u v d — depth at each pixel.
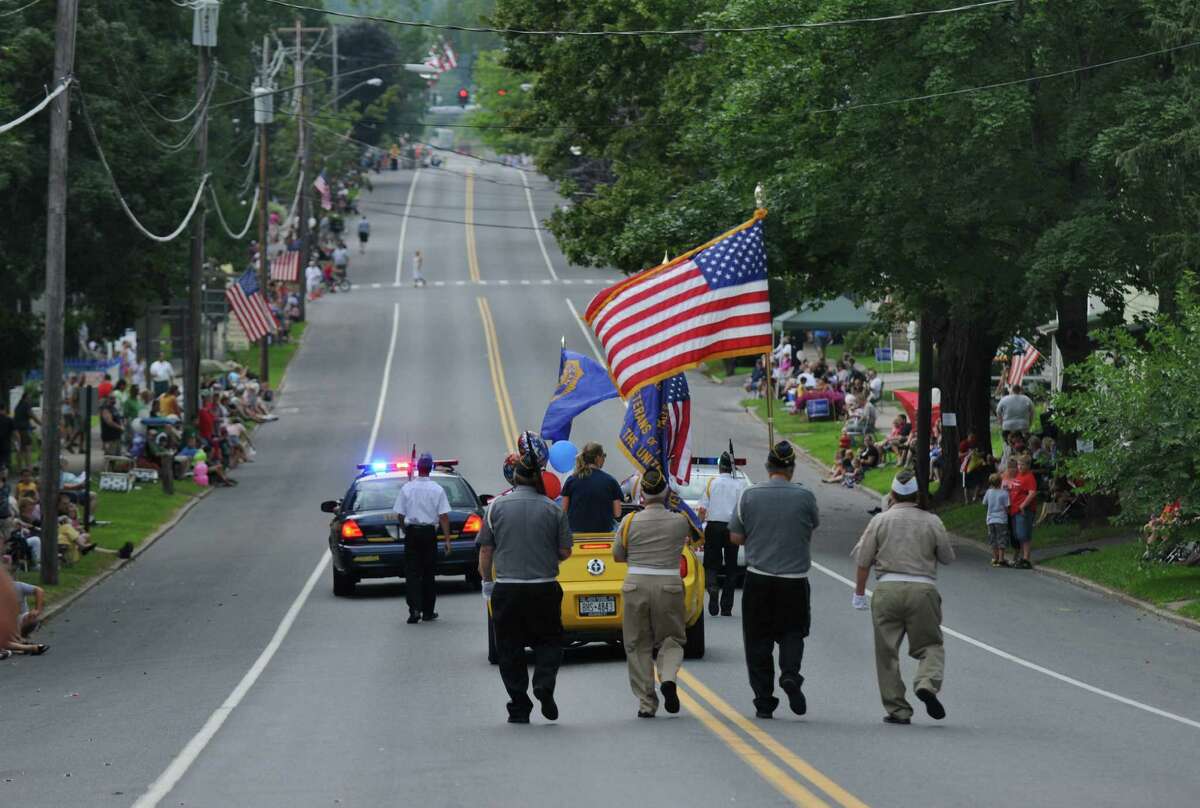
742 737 39.72
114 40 127.75
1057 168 98.12
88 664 63.06
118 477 132.00
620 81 156.12
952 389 123.00
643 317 56.25
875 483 137.62
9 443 91.56
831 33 99.81
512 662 42.50
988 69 96.00
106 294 134.50
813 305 119.19
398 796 33.03
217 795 33.94
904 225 99.88
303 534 112.50
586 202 161.75
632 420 61.09
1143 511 80.56
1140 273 96.19
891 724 42.66
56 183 87.56
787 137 105.38
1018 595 82.38
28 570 91.00
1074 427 82.50
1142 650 64.25
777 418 182.25
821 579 87.88
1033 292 94.88
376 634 66.81
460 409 185.00
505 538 42.03
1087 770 36.00
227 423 154.88
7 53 116.94
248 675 56.25
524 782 34.06
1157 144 87.25
